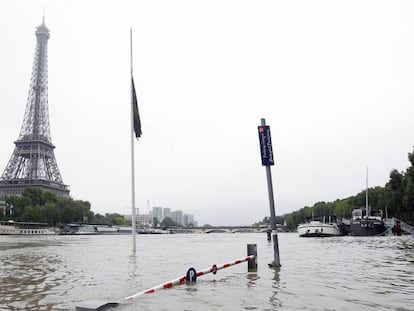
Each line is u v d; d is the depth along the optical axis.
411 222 97.31
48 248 46.66
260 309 10.59
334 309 10.59
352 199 160.38
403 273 18.61
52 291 13.86
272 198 21.34
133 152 34.91
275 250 21.42
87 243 66.81
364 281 15.81
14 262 26.03
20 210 173.00
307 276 17.39
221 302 11.54
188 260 27.38
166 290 13.69
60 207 186.38
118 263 25.09
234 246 53.50
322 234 98.50
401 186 86.88
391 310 10.46
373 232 94.31
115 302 11.29
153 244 63.00
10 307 11.17
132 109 35.28
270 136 21.00
